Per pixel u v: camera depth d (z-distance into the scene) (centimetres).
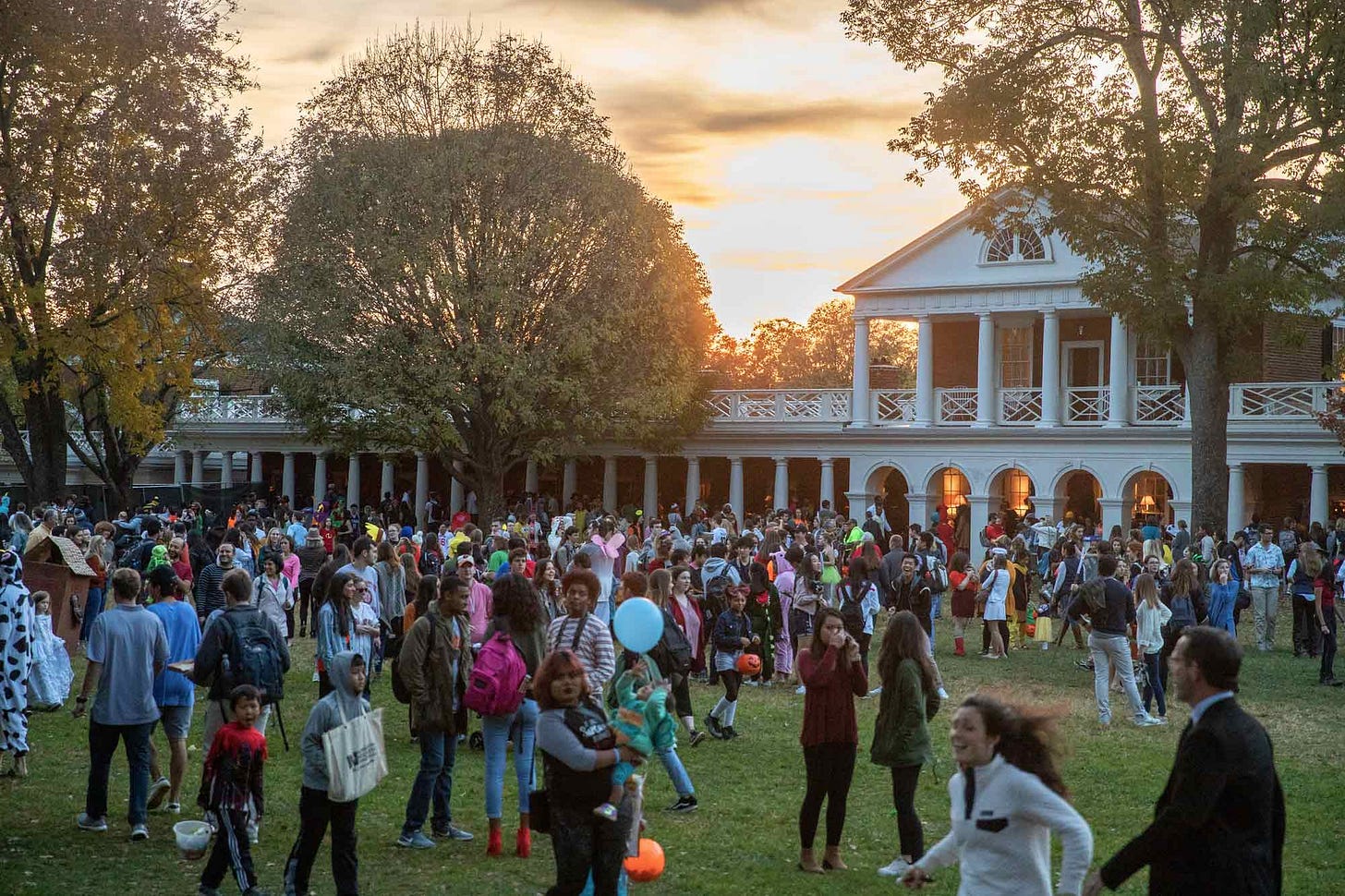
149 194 2952
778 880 927
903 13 2670
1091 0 2622
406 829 995
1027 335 4284
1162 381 4066
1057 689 1880
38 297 2805
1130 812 1170
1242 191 2511
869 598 1883
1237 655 561
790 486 5003
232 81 3138
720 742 1455
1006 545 2403
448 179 3725
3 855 938
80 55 2786
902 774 930
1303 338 2703
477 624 1382
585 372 3956
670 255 4197
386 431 3781
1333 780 1327
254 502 4522
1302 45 2353
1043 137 2547
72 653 1877
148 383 3116
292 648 2131
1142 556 2366
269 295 3781
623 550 2005
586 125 3975
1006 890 563
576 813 730
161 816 1058
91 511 4050
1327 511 3638
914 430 4266
